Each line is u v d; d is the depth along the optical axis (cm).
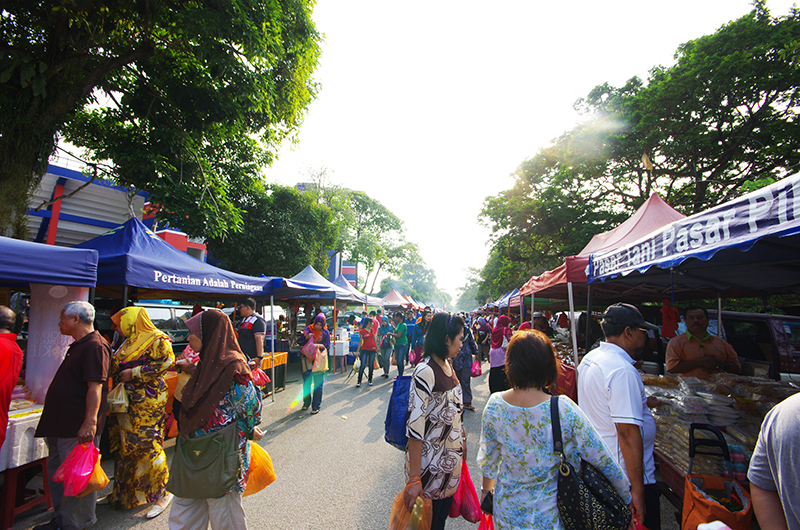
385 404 712
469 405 663
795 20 1202
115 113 905
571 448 162
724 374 370
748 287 532
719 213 226
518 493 166
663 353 629
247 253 1561
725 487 221
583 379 237
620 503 152
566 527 152
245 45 721
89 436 282
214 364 233
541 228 1803
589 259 452
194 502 233
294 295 1020
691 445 241
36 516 321
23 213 586
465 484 244
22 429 309
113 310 668
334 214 2245
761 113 1304
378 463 440
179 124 866
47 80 616
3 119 569
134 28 773
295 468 427
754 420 295
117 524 315
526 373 171
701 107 1351
